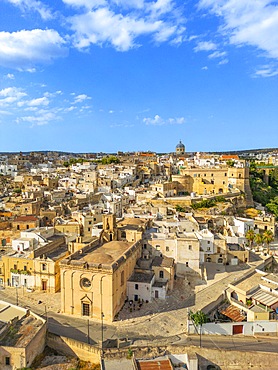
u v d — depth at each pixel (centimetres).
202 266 9800
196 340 6241
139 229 9488
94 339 6209
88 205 13912
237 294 7394
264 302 6900
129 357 5578
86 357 5812
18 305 7494
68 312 7162
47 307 7431
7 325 5978
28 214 12675
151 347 5784
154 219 11394
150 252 9238
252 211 14862
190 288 8331
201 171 17375
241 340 6291
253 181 19562
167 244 9150
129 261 7919
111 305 6819
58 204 14188
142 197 15612
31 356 5650
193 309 7281
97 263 7038
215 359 5803
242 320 6650
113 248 8356
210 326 6438
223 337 6369
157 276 8250
